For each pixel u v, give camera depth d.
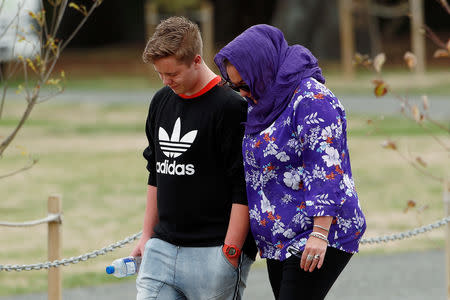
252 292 19.95
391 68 99.25
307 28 106.12
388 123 52.69
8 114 64.19
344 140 10.45
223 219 11.17
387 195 32.44
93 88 88.44
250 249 11.38
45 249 25.05
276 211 10.55
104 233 26.73
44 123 59.66
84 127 57.53
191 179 11.05
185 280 11.20
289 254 10.46
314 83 10.31
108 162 42.84
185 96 11.07
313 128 10.09
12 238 26.48
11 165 42.06
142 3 144.12
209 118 10.91
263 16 127.50
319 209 9.98
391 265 22.52
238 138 10.91
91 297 19.67
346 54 88.94
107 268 11.81
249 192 10.82
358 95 71.31
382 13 102.88
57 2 14.90
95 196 33.47
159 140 11.29
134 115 63.91
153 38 10.61
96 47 145.00
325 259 10.31
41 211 30.66
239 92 10.88
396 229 26.84
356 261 23.02
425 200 31.28
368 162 40.12
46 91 76.19
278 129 10.38
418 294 19.59
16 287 20.89
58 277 14.54
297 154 10.34
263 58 10.32
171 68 10.52
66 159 44.06
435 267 22.22
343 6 89.25
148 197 12.09
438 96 66.25
